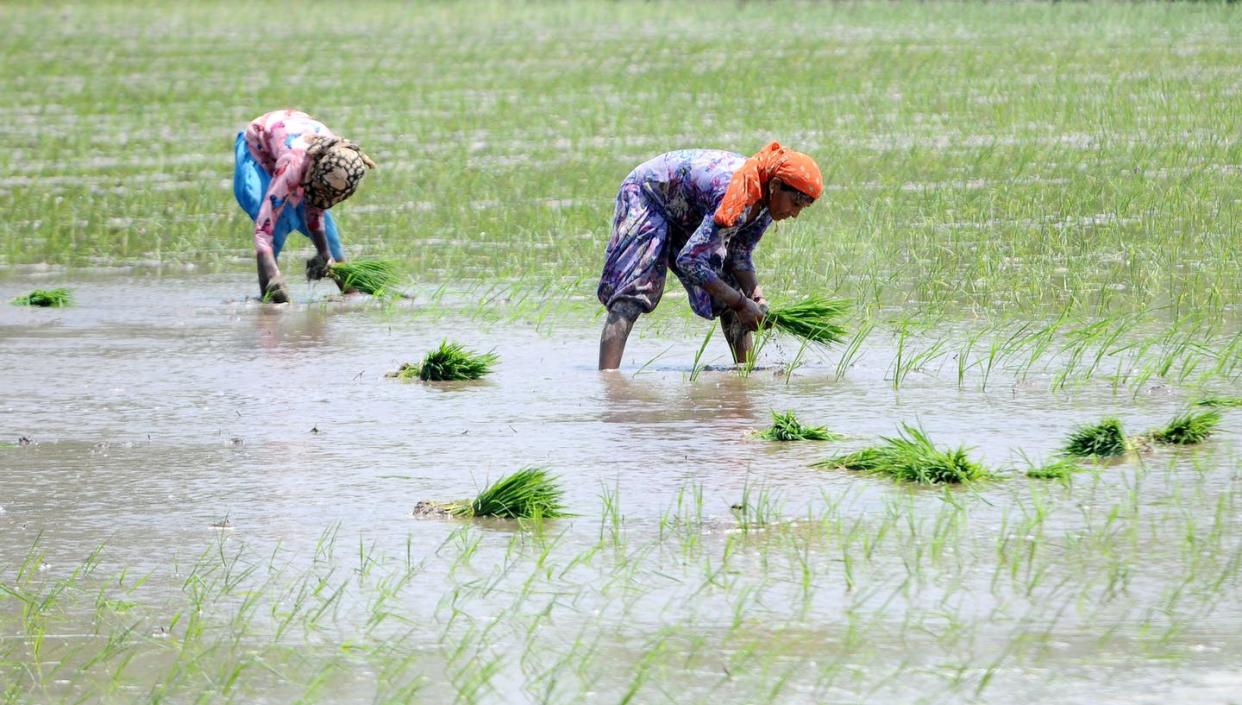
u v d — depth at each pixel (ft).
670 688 63.52
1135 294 151.23
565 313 154.10
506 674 65.26
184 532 84.99
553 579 75.97
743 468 95.20
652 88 339.98
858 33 444.96
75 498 92.22
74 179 260.01
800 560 77.71
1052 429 103.14
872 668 64.75
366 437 106.01
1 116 339.77
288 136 167.02
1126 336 133.49
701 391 118.21
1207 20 421.59
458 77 378.73
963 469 91.45
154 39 503.61
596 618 70.90
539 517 84.28
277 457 100.99
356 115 321.11
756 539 81.05
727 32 463.01
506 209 218.79
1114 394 112.98
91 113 340.59
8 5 642.63
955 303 151.43
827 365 127.34
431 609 72.54
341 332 147.84
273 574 77.82
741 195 121.08
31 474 97.86
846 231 188.03
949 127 272.10
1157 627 68.13
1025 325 137.69
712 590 73.87
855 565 76.64
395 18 555.69
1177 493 87.04
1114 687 62.28
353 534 84.02
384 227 211.00
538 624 70.38
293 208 169.17
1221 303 144.05
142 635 70.38
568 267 178.91
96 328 152.46
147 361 135.23
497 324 150.20
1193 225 183.83
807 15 503.61
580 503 88.69
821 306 127.44
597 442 103.04
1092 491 87.97
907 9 495.41
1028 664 64.75
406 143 283.59
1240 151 228.43
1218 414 101.55
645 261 127.13
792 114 294.66
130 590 76.02
